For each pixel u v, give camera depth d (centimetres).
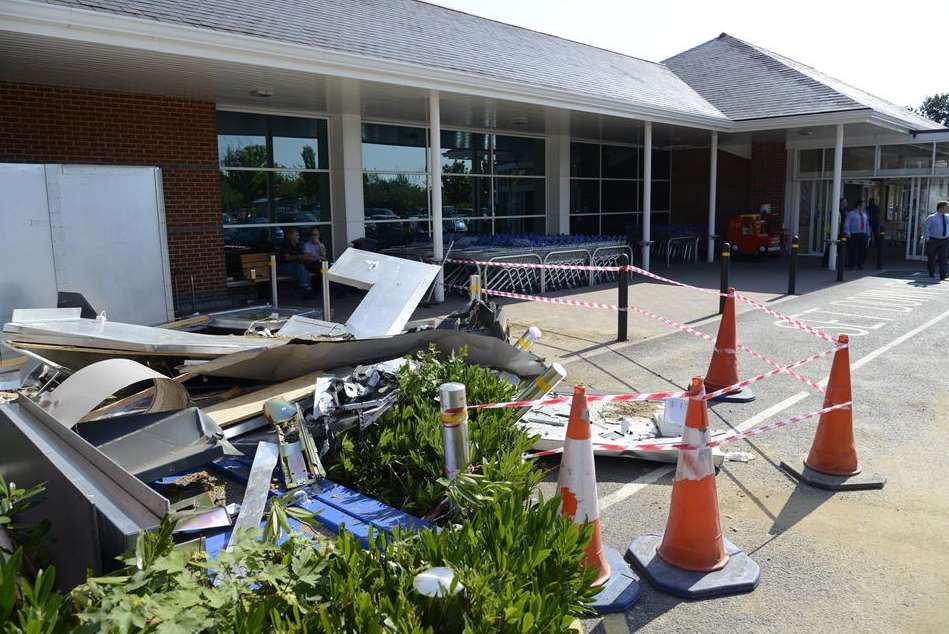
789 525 433
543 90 1285
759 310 1189
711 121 1764
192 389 518
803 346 909
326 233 1477
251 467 388
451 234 1605
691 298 1327
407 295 693
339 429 422
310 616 203
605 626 334
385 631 200
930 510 451
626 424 564
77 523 246
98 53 816
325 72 971
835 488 481
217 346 512
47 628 170
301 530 322
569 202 2011
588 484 350
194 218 1192
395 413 423
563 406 586
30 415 345
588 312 1177
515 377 585
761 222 2031
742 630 331
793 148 2191
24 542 241
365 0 1435
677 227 2091
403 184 1587
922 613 341
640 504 463
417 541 259
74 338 502
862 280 1577
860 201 1784
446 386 357
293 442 394
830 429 498
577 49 1931
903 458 536
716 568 374
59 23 723
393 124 1551
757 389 720
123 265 739
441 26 1491
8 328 507
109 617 171
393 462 397
